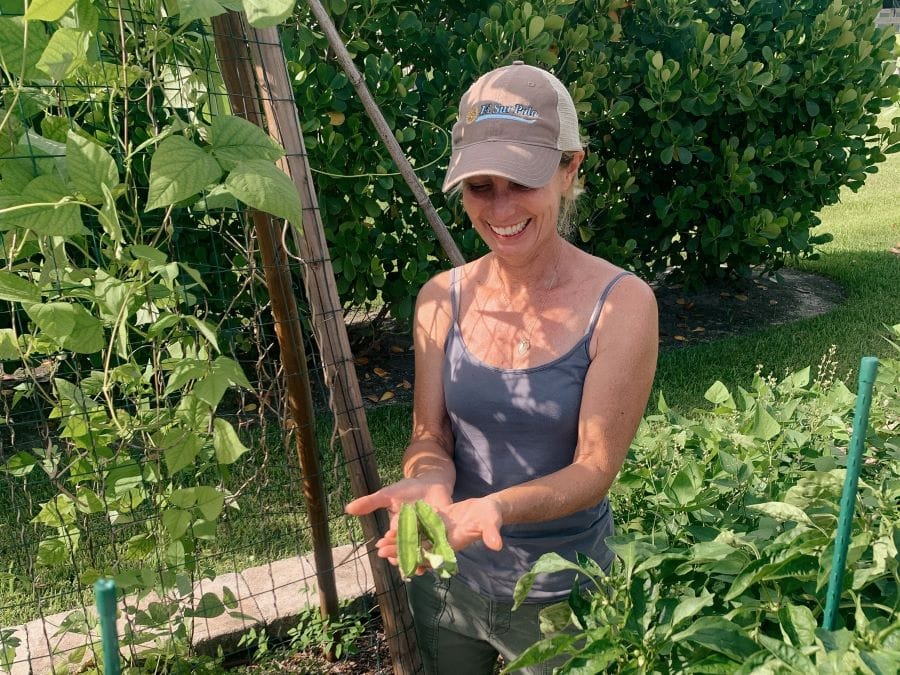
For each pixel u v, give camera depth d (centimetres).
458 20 463
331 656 260
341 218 450
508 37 446
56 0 127
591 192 519
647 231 554
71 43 143
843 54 538
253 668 250
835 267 718
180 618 212
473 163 147
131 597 255
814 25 524
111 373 169
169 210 172
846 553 115
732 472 206
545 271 161
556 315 159
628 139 523
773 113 542
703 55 499
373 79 418
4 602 274
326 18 222
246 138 145
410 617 221
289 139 182
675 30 513
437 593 179
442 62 459
